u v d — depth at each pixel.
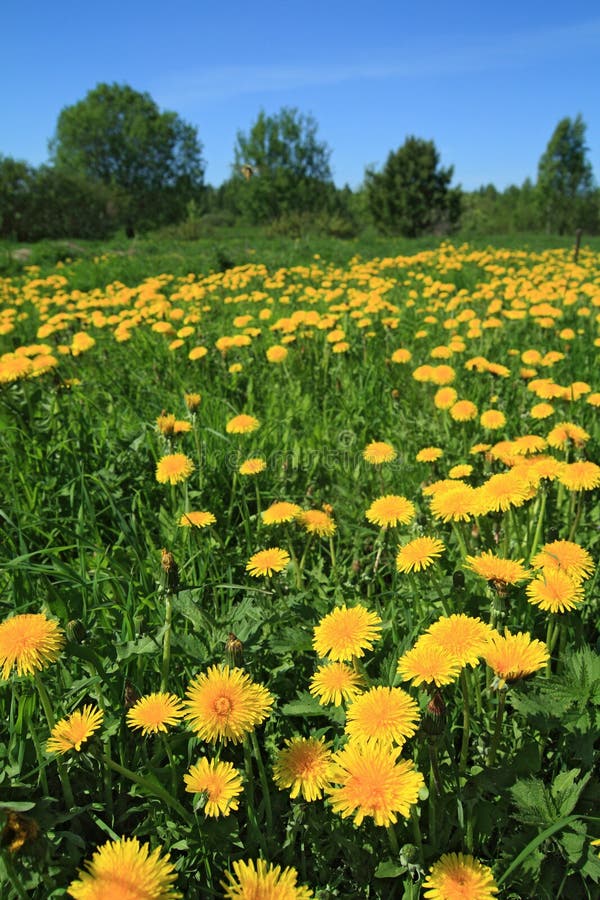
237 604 2.51
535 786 1.54
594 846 1.46
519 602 2.12
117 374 5.46
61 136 78.81
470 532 2.77
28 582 2.38
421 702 1.74
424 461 3.23
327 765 1.48
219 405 4.47
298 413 4.45
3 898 1.35
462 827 1.53
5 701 1.95
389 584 2.75
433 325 7.28
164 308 7.23
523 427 4.03
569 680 1.73
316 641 1.70
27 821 1.25
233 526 3.27
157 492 3.45
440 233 55.59
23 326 8.07
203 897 1.56
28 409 4.10
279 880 1.23
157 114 80.44
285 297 8.80
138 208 77.56
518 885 1.49
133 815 1.72
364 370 5.35
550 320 6.23
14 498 2.97
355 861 1.55
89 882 1.12
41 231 47.47
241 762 1.88
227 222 81.94
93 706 1.87
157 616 2.31
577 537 2.72
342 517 3.23
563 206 64.88
